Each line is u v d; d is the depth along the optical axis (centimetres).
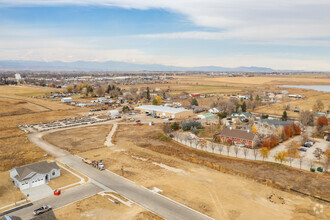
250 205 4588
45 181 5556
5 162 6781
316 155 6731
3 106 16962
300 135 9288
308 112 11650
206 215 4259
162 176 5884
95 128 11125
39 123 12250
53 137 9531
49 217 3922
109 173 6059
